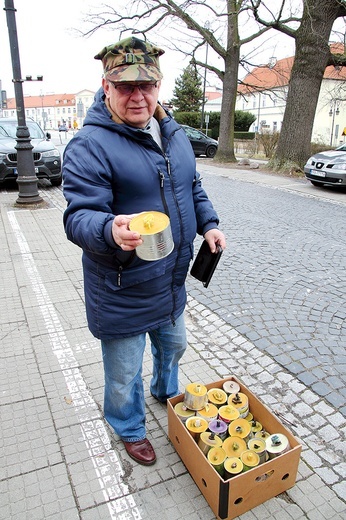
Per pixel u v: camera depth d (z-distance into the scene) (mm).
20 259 5184
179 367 3066
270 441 2029
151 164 1759
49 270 4836
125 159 1691
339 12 11773
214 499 1902
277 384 2896
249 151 23875
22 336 3445
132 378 2115
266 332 3555
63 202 8438
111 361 2062
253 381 2926
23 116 7582
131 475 2174
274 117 48125
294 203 9016
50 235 6160
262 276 4781
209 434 2090
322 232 6676
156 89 1719
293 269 5016
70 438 2408
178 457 2281
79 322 3670
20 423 2512
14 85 7355
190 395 2236
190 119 35438
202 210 2178
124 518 1953
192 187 2156
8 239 5969
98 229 1534
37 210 7688
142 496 2061
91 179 1646
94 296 1923
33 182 7949
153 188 1779
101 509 1996
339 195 10062
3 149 9250
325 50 12359
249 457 1941
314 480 2156
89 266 1889
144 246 1488
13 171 9273
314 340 3438
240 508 1933
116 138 1700
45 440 2391
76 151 1674
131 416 2281
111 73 1605
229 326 3656
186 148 1970
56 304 4008
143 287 1889
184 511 1985
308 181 12164
